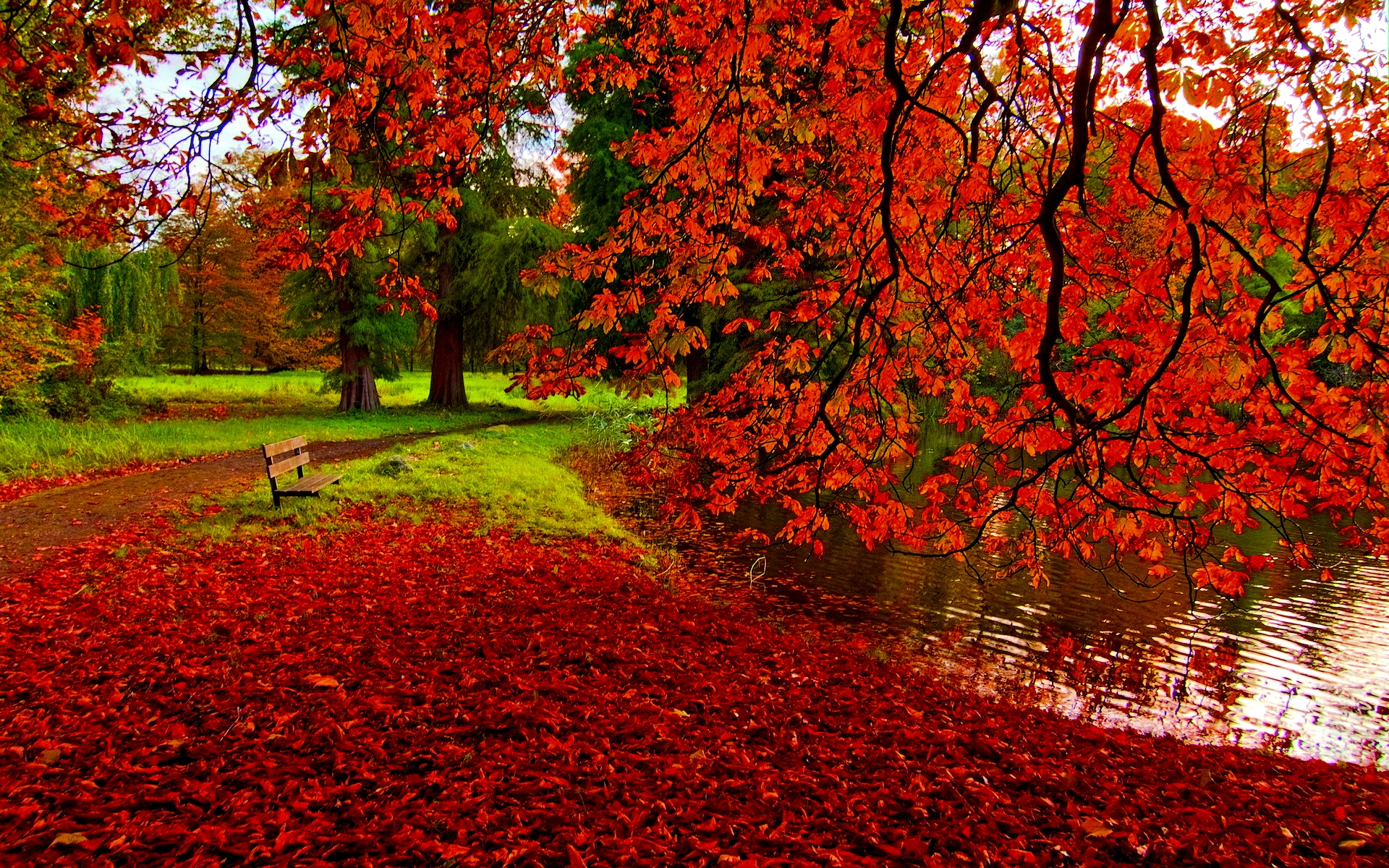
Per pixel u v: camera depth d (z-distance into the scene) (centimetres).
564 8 467
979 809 375
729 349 1559
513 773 373
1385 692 626
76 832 305
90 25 322
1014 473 482
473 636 575
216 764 367
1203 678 642
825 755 428
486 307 2370
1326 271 302
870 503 503
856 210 497
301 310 2148
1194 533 435
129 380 2538
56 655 488
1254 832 369
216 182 391
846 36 405
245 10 337
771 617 746
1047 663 664
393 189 463
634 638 616
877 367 447
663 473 759
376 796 348
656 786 373
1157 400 417
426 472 1230
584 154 2183
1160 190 399
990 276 465
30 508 898
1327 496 417
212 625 550
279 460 933
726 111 438
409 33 365
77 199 1145
